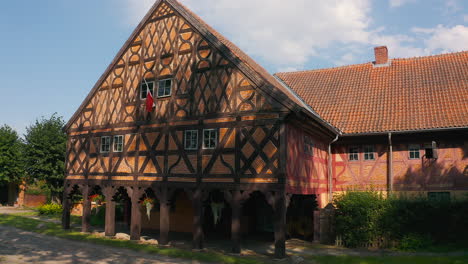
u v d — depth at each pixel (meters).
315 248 13.82
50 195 29.86
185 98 14.29
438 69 18.89
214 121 13.37
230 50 13.39
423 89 17.83
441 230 13.27
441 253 12.36
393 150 16.66
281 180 11.66
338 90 19.97
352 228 14.09
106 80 17.06
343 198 14.59
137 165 15.23
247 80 12.85
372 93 18.83
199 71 14.09
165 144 14.55
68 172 17.88
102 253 12.55
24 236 15.73
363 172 17.03
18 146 32.00
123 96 16.30
